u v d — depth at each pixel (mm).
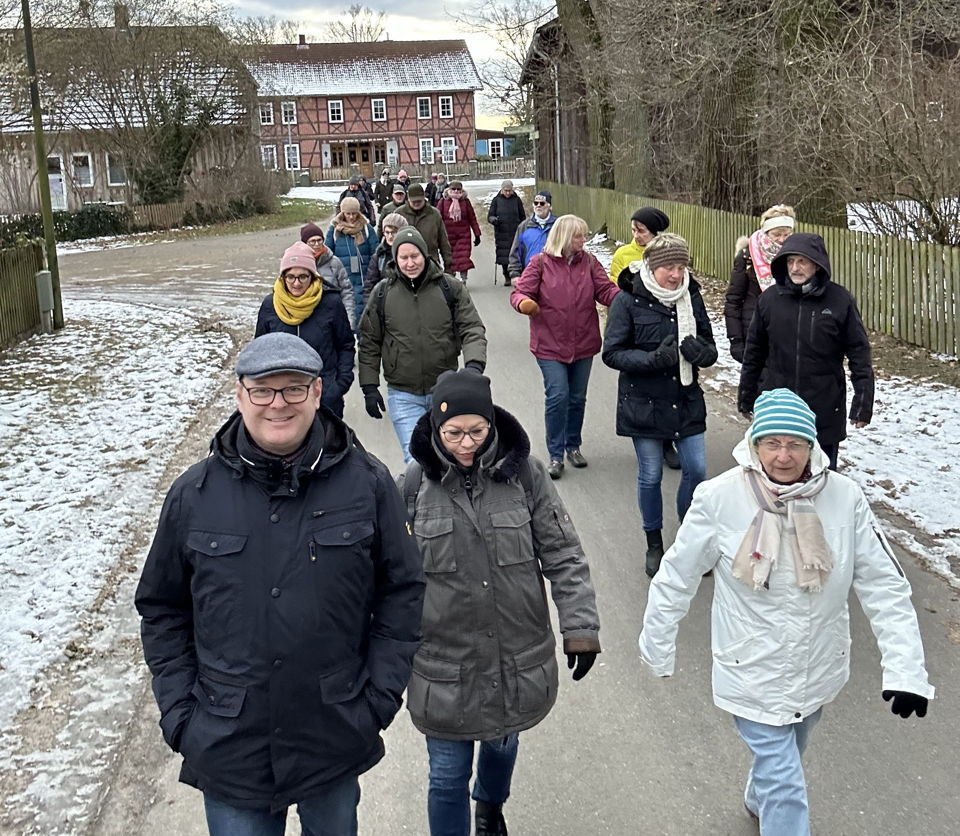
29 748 4348
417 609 2852
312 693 2660
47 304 14883
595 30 22266
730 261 17047
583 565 3383
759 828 3545
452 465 3283
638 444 5777
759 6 14820
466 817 3357
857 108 11828
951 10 12555
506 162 73312
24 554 6473
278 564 2652
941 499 6758
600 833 3662
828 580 3117
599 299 7461
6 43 19734
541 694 3311
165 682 2734
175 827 3828
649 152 22922
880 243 11688
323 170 72625
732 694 3232
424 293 6289
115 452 8758
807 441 3131
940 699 4480
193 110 37719
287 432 2658
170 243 32000
